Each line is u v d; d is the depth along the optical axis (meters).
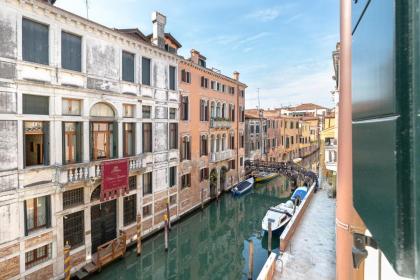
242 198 25.11
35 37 9.91
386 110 0.96
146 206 15.27
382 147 1.02
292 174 28.58
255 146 35.25
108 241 12.88
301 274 9.77
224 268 13.80
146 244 14.76
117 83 13.03
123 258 12.81
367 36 1.25
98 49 12.09
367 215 1.31
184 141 18.91
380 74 1.03
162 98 16.12
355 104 1.59
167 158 16.72
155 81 15.52
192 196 19.92
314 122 55.03
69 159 11.20
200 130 20.81
